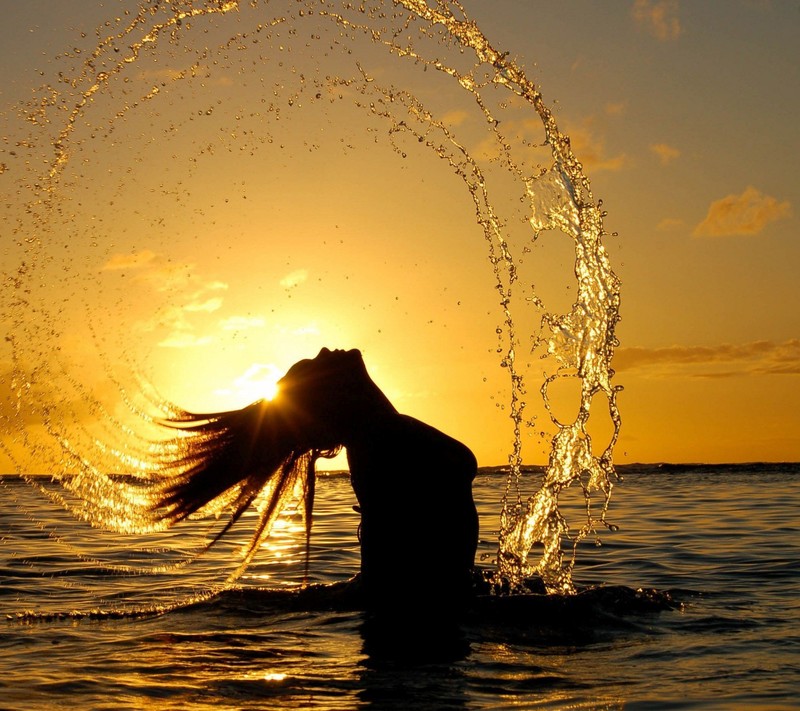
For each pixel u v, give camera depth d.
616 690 3.86
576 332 7.05
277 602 5.59
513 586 5.89
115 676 4.08
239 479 5.59
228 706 3.66
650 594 5.75
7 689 3.88
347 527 9.98
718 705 3.64
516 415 7.10
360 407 5.46
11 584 6.58
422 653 4.45
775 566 7.31
